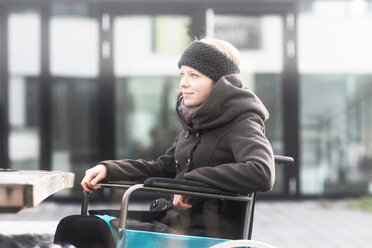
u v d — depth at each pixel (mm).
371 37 21172
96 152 20734
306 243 13320
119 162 6074
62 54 20578
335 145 21328
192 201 5426
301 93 21250
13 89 20484
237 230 5316
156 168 6301
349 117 21281
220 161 5477
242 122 5379
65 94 20625
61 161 20641
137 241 4801
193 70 5695
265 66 21156
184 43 20719
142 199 20344
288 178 21328
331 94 21250
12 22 20469
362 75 21203
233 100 5445
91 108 20750
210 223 5367
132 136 20828
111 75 20750
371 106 21234
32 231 5688
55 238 5047
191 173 5094
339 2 21156
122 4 20656
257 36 21094
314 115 21297
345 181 21359
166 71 20812
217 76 5676
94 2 20578
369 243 13336
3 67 20438
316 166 21344
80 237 5008
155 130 20891
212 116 5453
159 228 5121
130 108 20828
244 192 5066
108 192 20297
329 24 21188
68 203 20391
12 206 3715
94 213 5809
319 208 19516
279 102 21234
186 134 5875
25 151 20531
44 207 19297
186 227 5391
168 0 20625
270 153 5152
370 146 21297
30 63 20484
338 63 21234
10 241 4672
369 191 21328
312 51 21188
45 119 20547
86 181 5828
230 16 20922
